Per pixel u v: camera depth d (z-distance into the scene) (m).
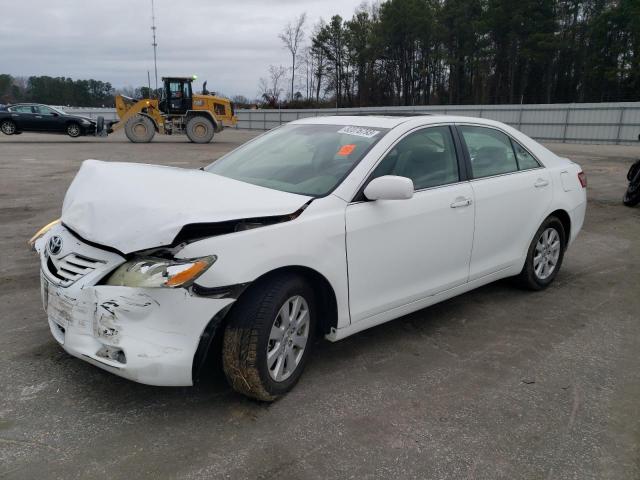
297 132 4.14
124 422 2.79
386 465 2.55
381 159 3.50
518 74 63.97
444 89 70.00
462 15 63.94
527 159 4.80
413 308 3.77
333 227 3.12
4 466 2.43
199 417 2.86
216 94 28.33
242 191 3.13
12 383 3.12
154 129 26.06
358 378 3.36
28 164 14.98
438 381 3.36
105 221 2.78
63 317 2.81
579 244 7.04
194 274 2.55
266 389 2.92
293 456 2.59
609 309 4.69
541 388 3.32
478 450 2.69
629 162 19.31
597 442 2.79
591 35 59.66
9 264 5.45
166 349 2.60
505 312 4.55
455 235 3.91
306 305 3.12
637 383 3.42
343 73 72.50
